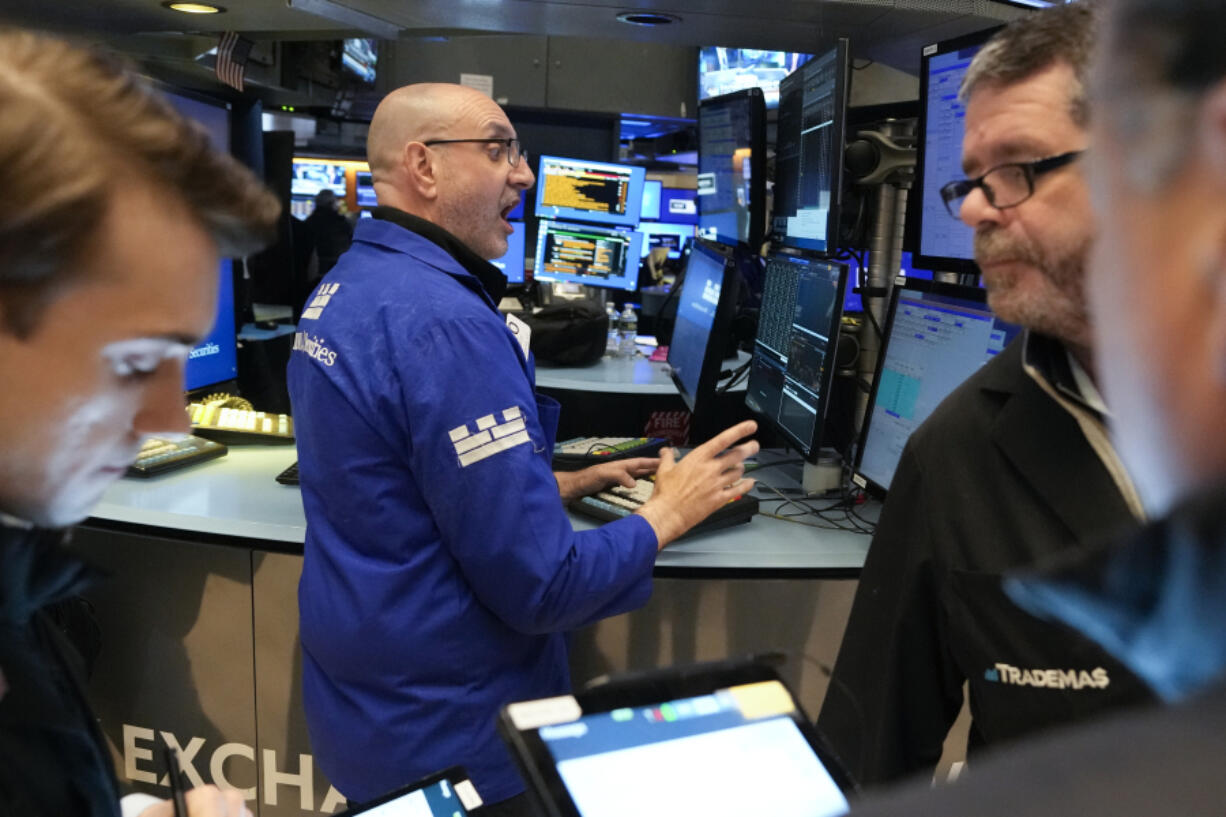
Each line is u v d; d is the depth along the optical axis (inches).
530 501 51.8
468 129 61.9
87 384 18.2
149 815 29.6
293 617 72.5
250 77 146.6
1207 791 7.3
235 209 19.1
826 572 68.1
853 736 41.1
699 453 62.7
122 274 17.5
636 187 156.1
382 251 58.2
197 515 71.5
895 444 65.7
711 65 167.8
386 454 53.2
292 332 133.6
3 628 21.4
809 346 75.4
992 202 33.8
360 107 207.2
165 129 18.0
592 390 116.0
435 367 51.5
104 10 105.1
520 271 161.2
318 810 76.0
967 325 57.9
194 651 74.8
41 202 16.1
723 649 69.6
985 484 37.6
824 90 75.8
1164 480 10.1
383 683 55.2
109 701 77.0
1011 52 33.4
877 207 82.7
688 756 22.3
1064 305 32.9
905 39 94.6
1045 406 35.6
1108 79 10.1
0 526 19.7
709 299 95.7
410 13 103.3
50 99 16.8
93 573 23.2
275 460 88.3
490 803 55.9
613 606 56.4
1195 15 9.1
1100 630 12.0
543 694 58.7
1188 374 9.4
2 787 21.3
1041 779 7.9
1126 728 8.4
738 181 109.7
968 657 36.0
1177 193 9.4
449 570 54.6
